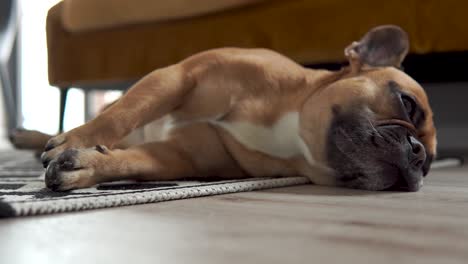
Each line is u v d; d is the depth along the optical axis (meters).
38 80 6.19
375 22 2.21
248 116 1.51
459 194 1.31
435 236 0.80
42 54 6.16
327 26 2.31
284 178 1.47
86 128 1.31
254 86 1.53
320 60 2.38
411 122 1.39
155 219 0.91
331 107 1.36
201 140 1.55
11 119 5.64
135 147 1.45
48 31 3.17
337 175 1.40
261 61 1.56
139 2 2.75
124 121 1.36
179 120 1.56
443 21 2.11
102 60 2.99
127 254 0.68
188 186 1.25
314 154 1.42
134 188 1.23
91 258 0.66
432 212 1.02
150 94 1.43
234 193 1.27
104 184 1.31
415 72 2.40
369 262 0.65
